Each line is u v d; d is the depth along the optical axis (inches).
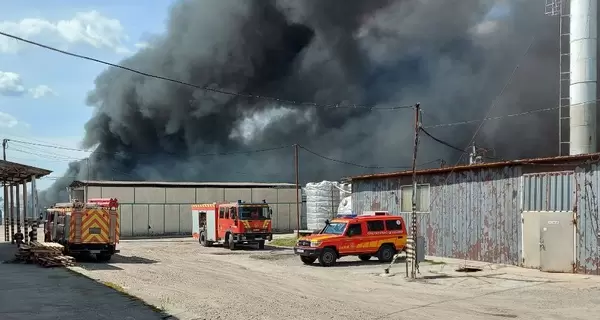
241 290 518.0
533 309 413.1
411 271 640.4
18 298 437.4
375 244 796.6
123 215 1679.4
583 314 391.9
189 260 872.3
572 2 1165.7
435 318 371.9
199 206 1307.8
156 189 1731.1
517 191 739.4
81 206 821.9
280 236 1612.9
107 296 449.7
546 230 685.9
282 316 373.7
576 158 658.8
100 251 807.7
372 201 1037.8
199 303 428.8
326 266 762.8
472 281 593.6
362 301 450.9
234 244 1122.7
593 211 639.8
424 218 912.9
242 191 1862.7
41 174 1023.6
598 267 632.4
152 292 492.7
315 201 1574.8
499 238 765.9
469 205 822.5
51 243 804.0
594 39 1138.0
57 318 356.5
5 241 1283.2
